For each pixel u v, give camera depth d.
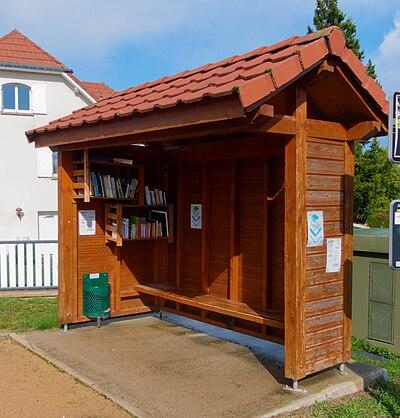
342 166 4.82
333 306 4.72
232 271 6.32
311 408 4.28
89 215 7.00
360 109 4.67
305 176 4.39
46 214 18.39
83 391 4.68
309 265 4.48
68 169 6.78
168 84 5.73
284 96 4.54
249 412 4.12
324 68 4.14
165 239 7.52
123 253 7.37
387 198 19.61
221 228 6.60
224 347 6.05
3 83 17.34
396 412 4.24
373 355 5.90
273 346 6.09
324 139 4.62
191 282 7.10
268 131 4.13
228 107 3.67
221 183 6.58
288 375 4.45
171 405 4.28
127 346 6.07
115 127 5.05
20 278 10.52
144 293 7.49
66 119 6.44
